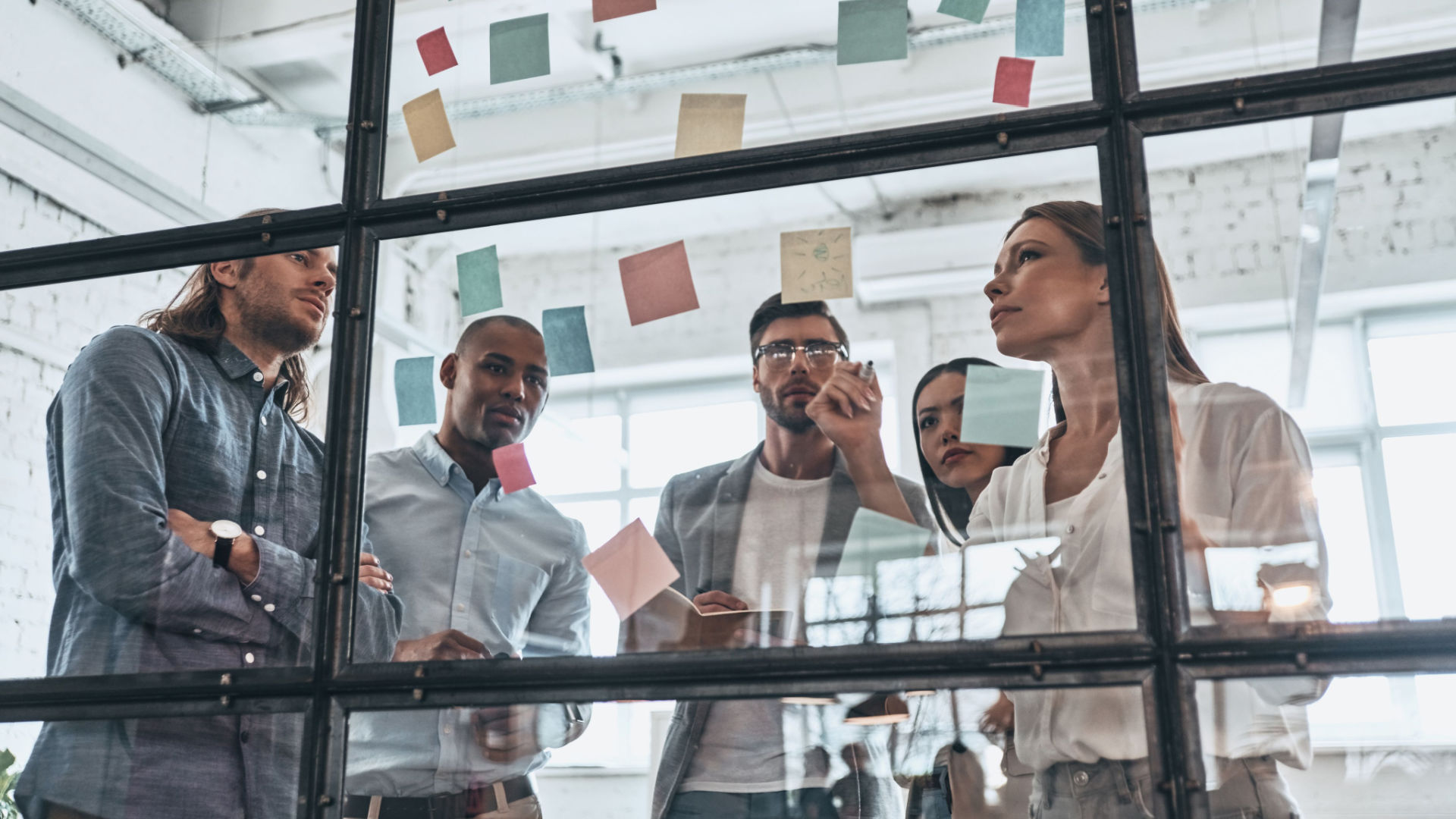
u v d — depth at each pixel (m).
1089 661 1.27
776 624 1.57
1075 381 1.54
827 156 1.51
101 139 2.72
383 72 1.72
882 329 3.63
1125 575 1.37
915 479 1.68
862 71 3.20
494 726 1.50
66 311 2.15
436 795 1.48
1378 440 3.30
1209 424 1.41
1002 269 1.66
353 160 1.67
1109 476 1.45
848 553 1.62
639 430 2.74
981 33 3.03
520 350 1.88
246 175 2.82
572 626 1.68
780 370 1.88
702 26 3.29
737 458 1.82
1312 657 1.22
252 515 1.69
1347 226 3.64
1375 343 3.54
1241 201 3.50
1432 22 2.46
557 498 2.04
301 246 1.67
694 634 1.57
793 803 1.57
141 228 2.93
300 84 2.78
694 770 1.62
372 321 1.62
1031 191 1.67
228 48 2.72
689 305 1.58
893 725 1.52
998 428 1.55
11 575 2.01
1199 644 1.25
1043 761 1.40
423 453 1.77
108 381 1.73
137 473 1.68
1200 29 2.82
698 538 1.73
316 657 1.49
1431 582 1.60
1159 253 1.51
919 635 1.49
